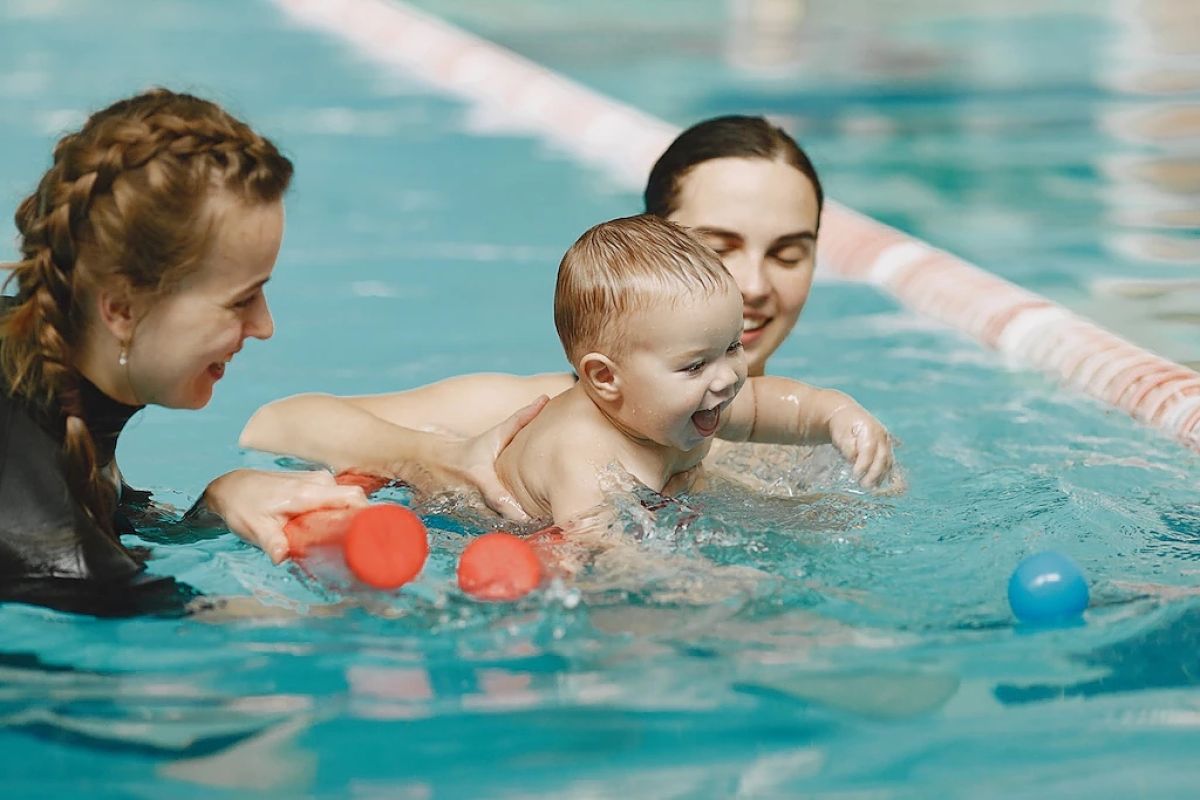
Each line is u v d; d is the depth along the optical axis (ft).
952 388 21.25
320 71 46.16
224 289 12.89
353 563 12.96
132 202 12.37
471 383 18.30
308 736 10.97
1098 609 13.08
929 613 13.04
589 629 12.61
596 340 15.15
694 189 17.37
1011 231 28.71
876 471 16.29
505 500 15.88
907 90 41.70
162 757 10.72
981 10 54.75
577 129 38.14
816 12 55.26
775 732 10.98
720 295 14.80
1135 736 10.96
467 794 10.16
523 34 51.42
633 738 10.92
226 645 12.51
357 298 24.58
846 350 23.18
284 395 20.13
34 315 12.91
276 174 13.06
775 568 13.97
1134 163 33.50
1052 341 22.31
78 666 12.14
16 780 10.43
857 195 31.60
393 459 16.93
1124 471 17.39
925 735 10.96
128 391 13.50
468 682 11.79
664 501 15.24
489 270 26.25
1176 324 22.98
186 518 15.02
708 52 47.88
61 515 13.04
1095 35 49.08
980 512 15.64
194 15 55.42
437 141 37.22
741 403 17.01
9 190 28.27
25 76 41.88
